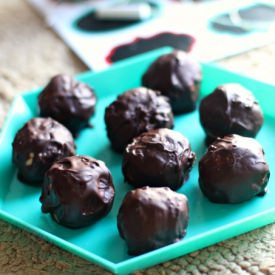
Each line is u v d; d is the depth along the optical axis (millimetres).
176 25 395
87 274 225
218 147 248
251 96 280
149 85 309
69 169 241
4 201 268
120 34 396
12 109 308
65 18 431
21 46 408
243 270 219
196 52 362
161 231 220
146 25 402
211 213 245
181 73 303
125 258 229
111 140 289
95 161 250
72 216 239
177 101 303
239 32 375
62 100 298
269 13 389
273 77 331
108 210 249
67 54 391
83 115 301
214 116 275
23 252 240
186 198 234
